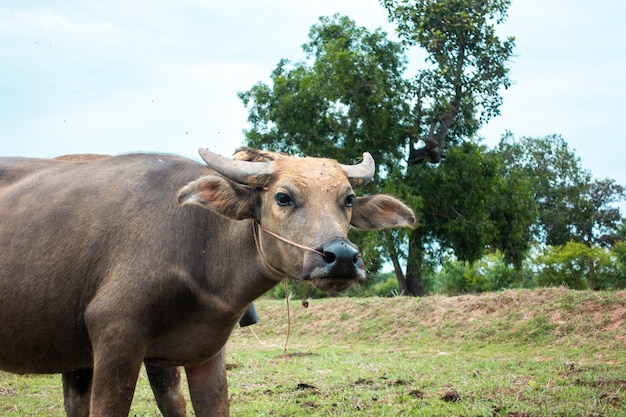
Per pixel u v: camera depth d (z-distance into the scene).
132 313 4.71
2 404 8.37
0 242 5.20
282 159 4.77
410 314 16.28
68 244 5.03
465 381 9.12
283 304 19.69
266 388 9.08
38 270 5.03
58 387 9.63
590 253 29.53
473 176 28.62
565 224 53.22
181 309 4.88
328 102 29.02
